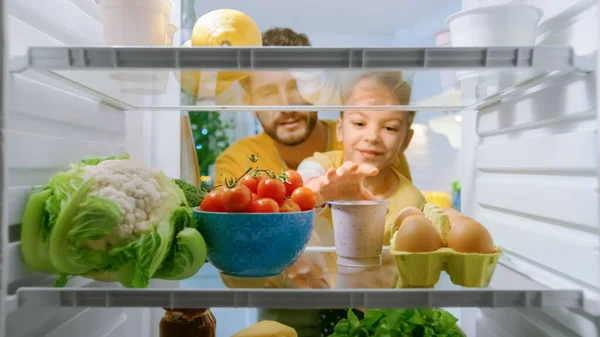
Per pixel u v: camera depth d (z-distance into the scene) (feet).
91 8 3.22
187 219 2.49
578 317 2.35
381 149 3.96
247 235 2.46
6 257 1.99
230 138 3.97
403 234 2.48
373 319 3.20
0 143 1.97
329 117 3.98
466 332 3.92
